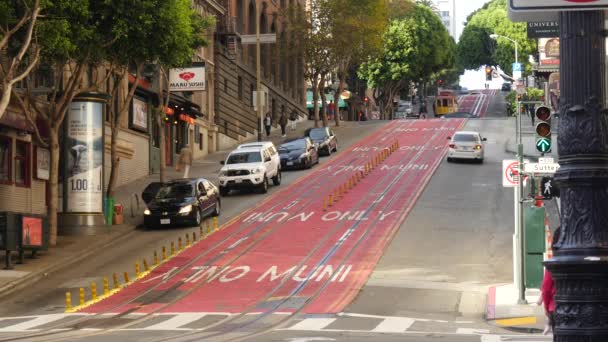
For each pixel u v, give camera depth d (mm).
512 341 17125
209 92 70188
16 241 30984
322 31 82000
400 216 40656
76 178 37750
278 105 91375
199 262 31969
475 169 56188
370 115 143375
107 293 27141
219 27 71938
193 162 64438
